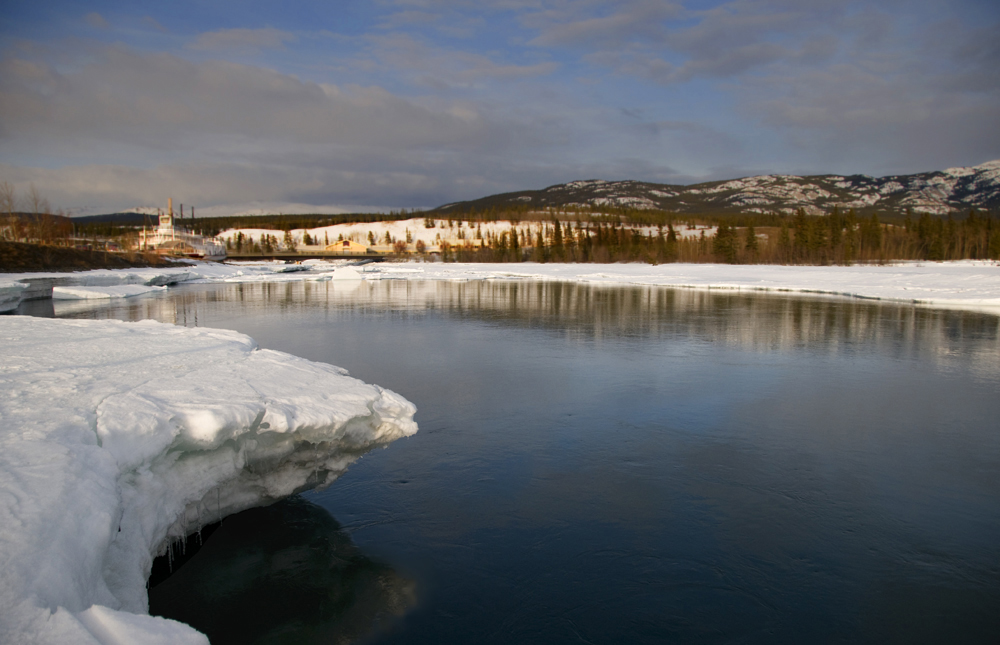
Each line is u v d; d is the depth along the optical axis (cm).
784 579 737
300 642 612
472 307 3769
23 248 5038
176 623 406
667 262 11356
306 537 812
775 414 1374
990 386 1636
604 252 12256
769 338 2477
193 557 746
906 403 1468
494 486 984
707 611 677
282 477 787
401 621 650
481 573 743
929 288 4812
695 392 1568
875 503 930
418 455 1115
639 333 2614
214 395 743
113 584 471
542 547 803
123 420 612
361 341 2373
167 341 1124
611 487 983
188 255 11725
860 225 11850
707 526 860
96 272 5231
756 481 1009
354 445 818
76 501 457
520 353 2122
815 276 6775
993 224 11081
